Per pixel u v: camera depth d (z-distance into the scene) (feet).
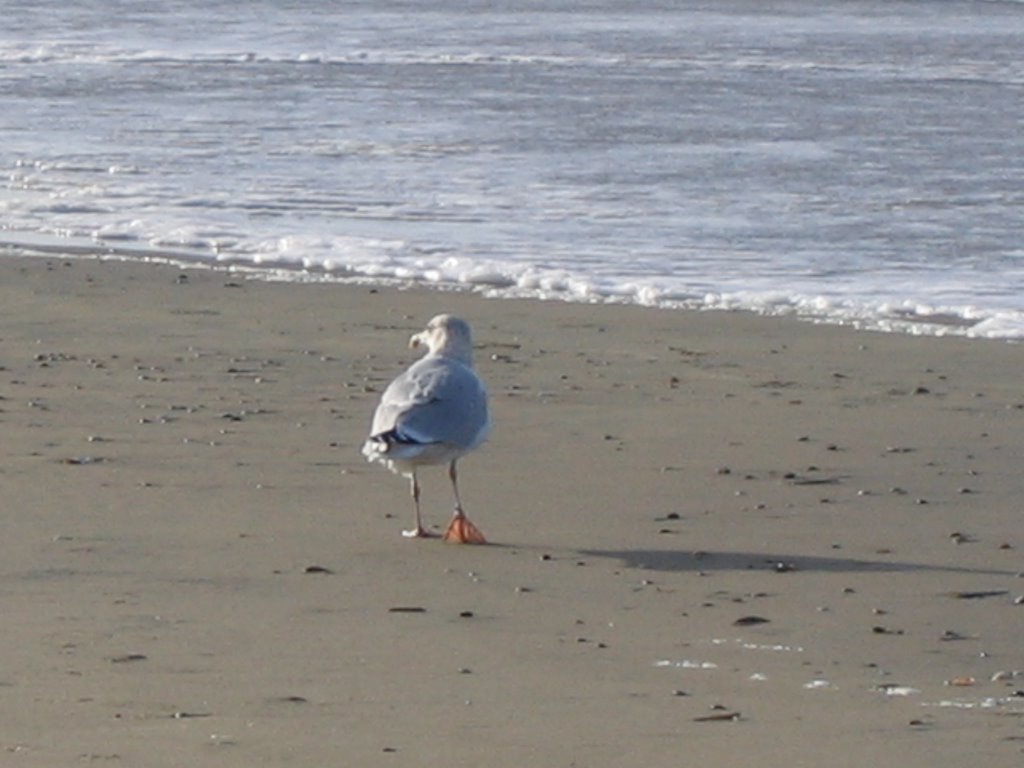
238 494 41.65
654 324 65.16
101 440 46.73
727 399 53.47
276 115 133.08
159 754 23.88
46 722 25.41
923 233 85.10
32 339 60.44
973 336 63.93
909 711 26.61
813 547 38.04
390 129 124.57
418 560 36.42
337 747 24.32
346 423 49.16
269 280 72.84
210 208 91.15
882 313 67.92
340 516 39.96
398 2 267.18
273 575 34.96
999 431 49.85
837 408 52.49
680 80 164.35
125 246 80.94
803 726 25.70
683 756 24.08
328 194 95.50
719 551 37.60
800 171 105.60
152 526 38.65
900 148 117.19
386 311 66.80
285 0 266.36
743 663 29.50
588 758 23.94
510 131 124.16
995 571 36.22
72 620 31.45
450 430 37.42
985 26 233.55
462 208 91.25
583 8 260.42
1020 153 114.93
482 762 23.73
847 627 32.04
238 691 27.25
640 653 30.01
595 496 42.29
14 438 46.78
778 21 239.71
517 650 30.07
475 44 202.80
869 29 228.02
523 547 37.70
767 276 74.90
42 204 91.86
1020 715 26.40
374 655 29.60
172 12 243.81
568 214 89.61
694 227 86.28
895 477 44.57
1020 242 82.99
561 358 59.11
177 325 63.31
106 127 124.67
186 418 49.44
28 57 182.50
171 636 30.53
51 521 38.88
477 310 67.26
